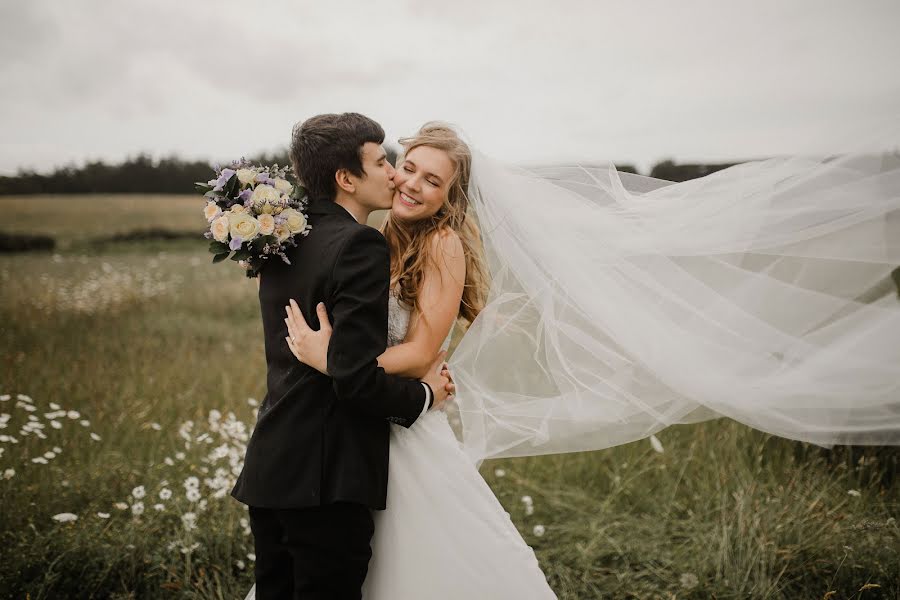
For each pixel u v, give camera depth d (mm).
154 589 2693
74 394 4539
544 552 3135
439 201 2062
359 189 1979
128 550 2729
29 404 4273
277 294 1909
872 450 3602
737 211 2148
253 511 1956
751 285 2156
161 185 28438
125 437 3875
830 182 2107
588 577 2934
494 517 2066
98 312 7590
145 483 3283
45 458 3455
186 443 3729
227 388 4688
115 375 5055
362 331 1719
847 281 2131
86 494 3201
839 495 3287
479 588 1989
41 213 21672
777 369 2098
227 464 3334
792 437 2158
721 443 3873
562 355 2232
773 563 2781
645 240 2172
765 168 2219
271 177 1962
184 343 6195
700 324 2125
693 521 3248
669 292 2156
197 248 17297
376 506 1855
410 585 1976
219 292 9305
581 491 3666
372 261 1773
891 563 2703
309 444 1825
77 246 16844
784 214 2123
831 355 2090
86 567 2633
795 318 2135
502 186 2162
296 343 1792
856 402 2102
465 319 2377
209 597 2549
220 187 1859
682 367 2066
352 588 1870
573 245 2168
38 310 7406
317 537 1815
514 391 2314
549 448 2348
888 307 2133
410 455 1979
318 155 1932
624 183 2270
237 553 2934
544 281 2182
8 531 2793
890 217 2066
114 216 21875
